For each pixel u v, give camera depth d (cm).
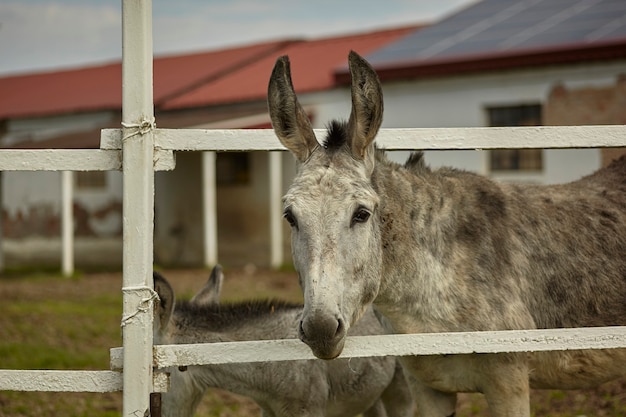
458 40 1869
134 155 364
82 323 1183
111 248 2341
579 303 451
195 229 2202
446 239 427
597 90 1598
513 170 1708
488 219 441
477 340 382
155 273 496
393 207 412
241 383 513
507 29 1831
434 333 382
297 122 383
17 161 370
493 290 425
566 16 1805
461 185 451
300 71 2205
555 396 746
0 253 2217
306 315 346
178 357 370
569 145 394
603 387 759
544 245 448
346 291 359
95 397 776
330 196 361
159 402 368
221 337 525
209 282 591
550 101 1650
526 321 428
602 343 391
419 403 461
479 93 1730
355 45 2456
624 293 457
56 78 3109
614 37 1573
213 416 716
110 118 2358
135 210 364
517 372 422
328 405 545
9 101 2775
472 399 764
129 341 365
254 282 1644
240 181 2139
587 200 475
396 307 423
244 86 2258
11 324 1162
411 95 1817
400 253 412
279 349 374
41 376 371
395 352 377
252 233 2119
